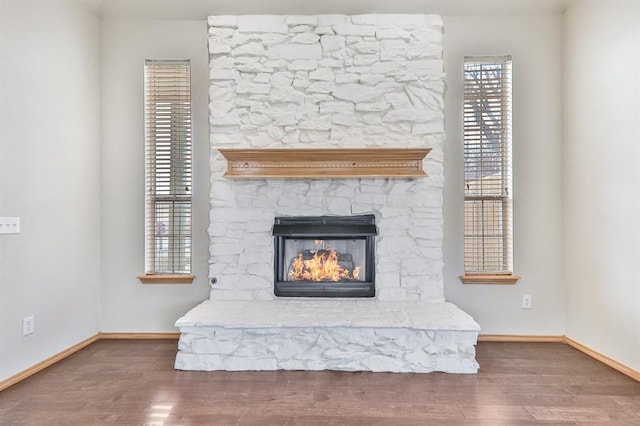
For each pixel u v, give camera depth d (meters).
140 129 3.65
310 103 3.53
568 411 2.29
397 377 2.77
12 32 2.65
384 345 2.89
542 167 3.59
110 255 3.65
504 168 3.62
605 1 3.02
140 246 3.66
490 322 3.60
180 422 2.16
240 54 3.54
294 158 3.32
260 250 3.53
